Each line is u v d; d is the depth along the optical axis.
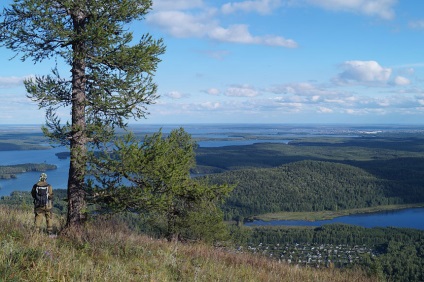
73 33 10.28
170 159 10.35
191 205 12.00
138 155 9.83
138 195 9.92
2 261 5.84
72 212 10.69
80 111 10.84
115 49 10.44
